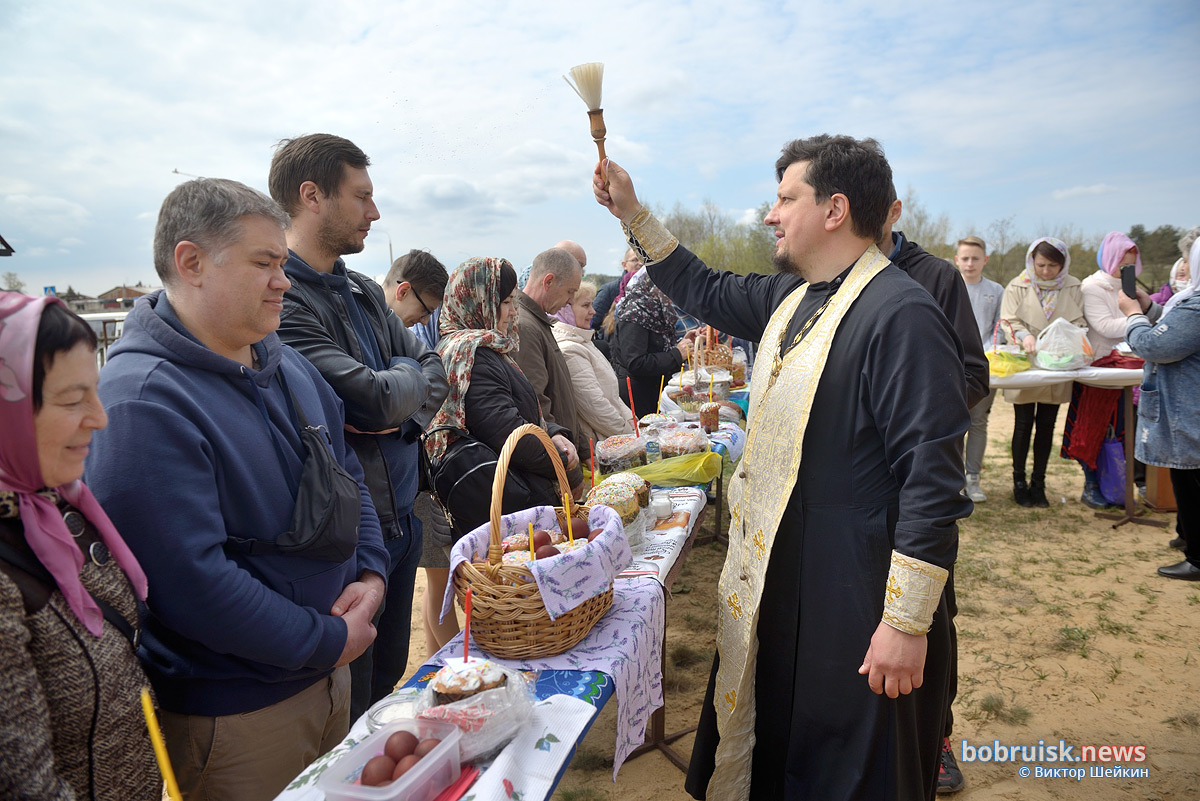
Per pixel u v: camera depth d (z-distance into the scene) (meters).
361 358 2.10
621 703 1.50
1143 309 4.63
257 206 1.43
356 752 1.12
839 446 1.71
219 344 1.47
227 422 1.41
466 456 2.45
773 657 1.83
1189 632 3.46
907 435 1.56
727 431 3.44
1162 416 3.60
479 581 1.49
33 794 0.96
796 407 1.73
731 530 2.01
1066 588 3.99
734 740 1.87
